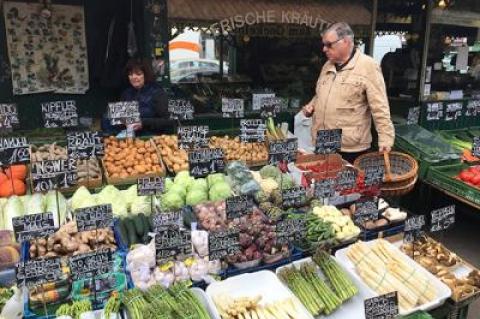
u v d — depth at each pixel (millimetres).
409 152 4820
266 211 2926
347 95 3732
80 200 3020
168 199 2984
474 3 6438
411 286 2439
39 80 5547
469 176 4168
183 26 5227
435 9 6184
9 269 2420
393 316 2178
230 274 2508
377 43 6582
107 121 4664
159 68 5188
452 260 2793
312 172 3430
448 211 2762
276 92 6531
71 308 2137
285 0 5730
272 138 4395
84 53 5625
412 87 6480
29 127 5660
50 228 2285
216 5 5398
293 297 2311
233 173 3328
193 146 3189
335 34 3580
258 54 6852
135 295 2166
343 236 2801
